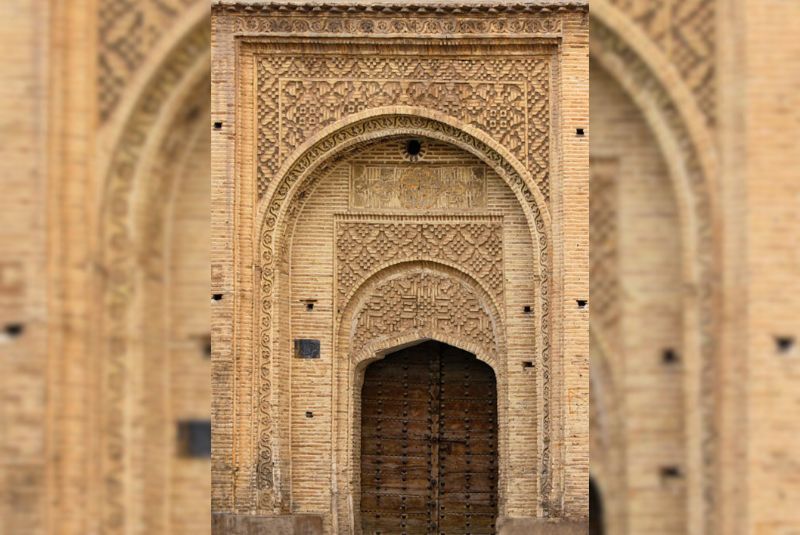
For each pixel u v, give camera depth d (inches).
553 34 592.7
